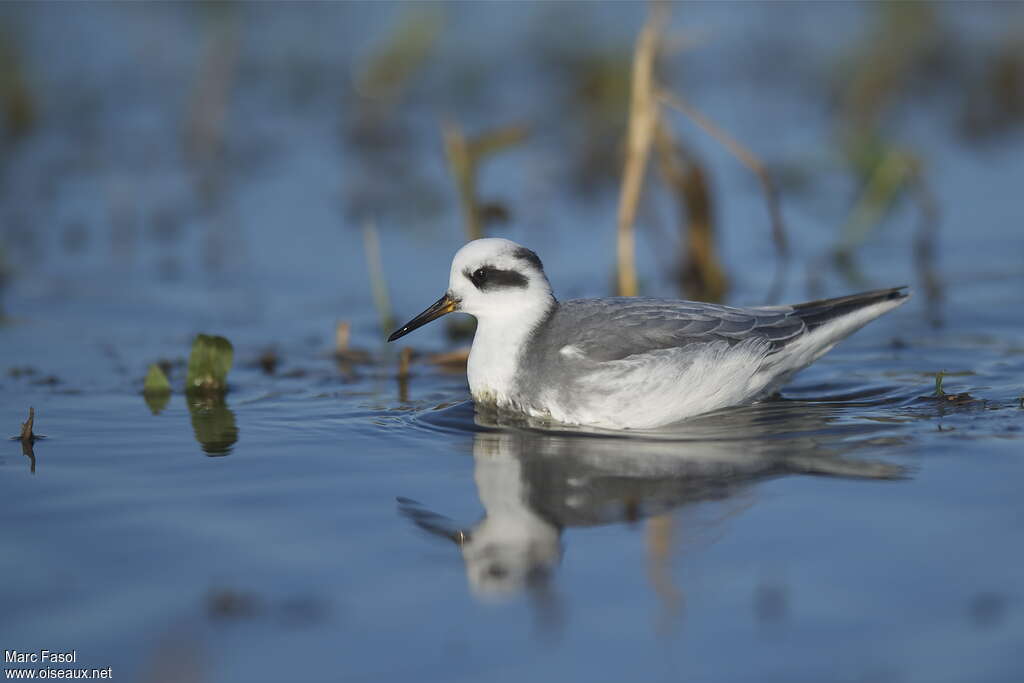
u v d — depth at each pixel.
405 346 14.19
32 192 20.16
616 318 11.47
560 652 6.83
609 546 8.15
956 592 7.34
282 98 25.44
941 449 9.96
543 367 11.34
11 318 15.02
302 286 16.39
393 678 6.58
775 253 17.56
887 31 25.03
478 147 15.91
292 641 6.95
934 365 12.79
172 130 23.23
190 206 19.66
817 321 11.87
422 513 8.78
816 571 7.66
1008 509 8.58
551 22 26.72
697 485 9.29
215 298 15.96
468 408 11.75
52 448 10.30
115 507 8.87
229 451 10.24
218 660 6.76
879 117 23.45
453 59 26.45
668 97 15.70
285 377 13.00
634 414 11.06
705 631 7.00
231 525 8.55
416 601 7.41
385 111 24.03
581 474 9.62
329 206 19.69
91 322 14.93
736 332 11.49
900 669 6.55
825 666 6.59
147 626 7.11
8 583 7.63
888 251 17.50
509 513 8.77
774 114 23.89
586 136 22.34
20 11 26.33
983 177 20.38
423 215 19.20
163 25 27.61
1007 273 16.22
